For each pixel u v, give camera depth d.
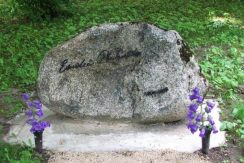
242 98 5.16
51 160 4.11
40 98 4.55
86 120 4.58
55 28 7.26
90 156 4.15
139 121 4.47
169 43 4.39
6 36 6.95
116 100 4.47
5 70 5.89
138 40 4.46
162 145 4.25
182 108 4.37
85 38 4.49
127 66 4.47
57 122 4.58
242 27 7.30
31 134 4.45
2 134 4.51
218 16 7.84
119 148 4.24
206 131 4.07
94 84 4.50
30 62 5.95
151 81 4.41
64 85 4.51
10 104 5.11
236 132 4.42
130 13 8.01
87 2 9.03
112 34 4.48
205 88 4.45
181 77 4.37
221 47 6.47
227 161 4.08
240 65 5.89
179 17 7.75
